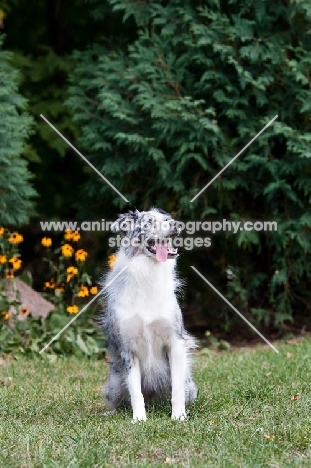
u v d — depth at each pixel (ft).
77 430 20.27
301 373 27.14
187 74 36.76
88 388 27.02
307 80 34.96
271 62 35.73
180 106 35.14
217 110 37.11
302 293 39.40
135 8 37.73
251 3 35.88
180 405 22.18
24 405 24.04
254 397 23.90
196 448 18.45
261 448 18.11
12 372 30.19
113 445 18.67
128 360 22.59
